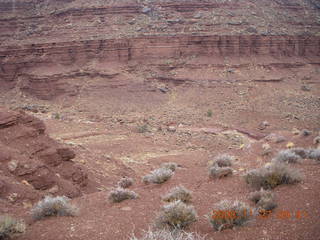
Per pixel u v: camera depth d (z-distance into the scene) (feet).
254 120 165.58
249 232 17.26
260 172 26.37
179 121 159.53
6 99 224.33
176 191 25.81
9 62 243.19
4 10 303.07
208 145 101.71
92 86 218.38
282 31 291.17
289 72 260.21
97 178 47.16
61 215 23.57
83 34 263.49
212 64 245.24
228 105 191.83
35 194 30.68
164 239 16.52
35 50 247.09
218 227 18.12
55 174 36.88
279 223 17.97
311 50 298.35
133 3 289.33
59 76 228.22
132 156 80.59
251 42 266.98
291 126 153.07
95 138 104.12
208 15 290.15
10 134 37.83
